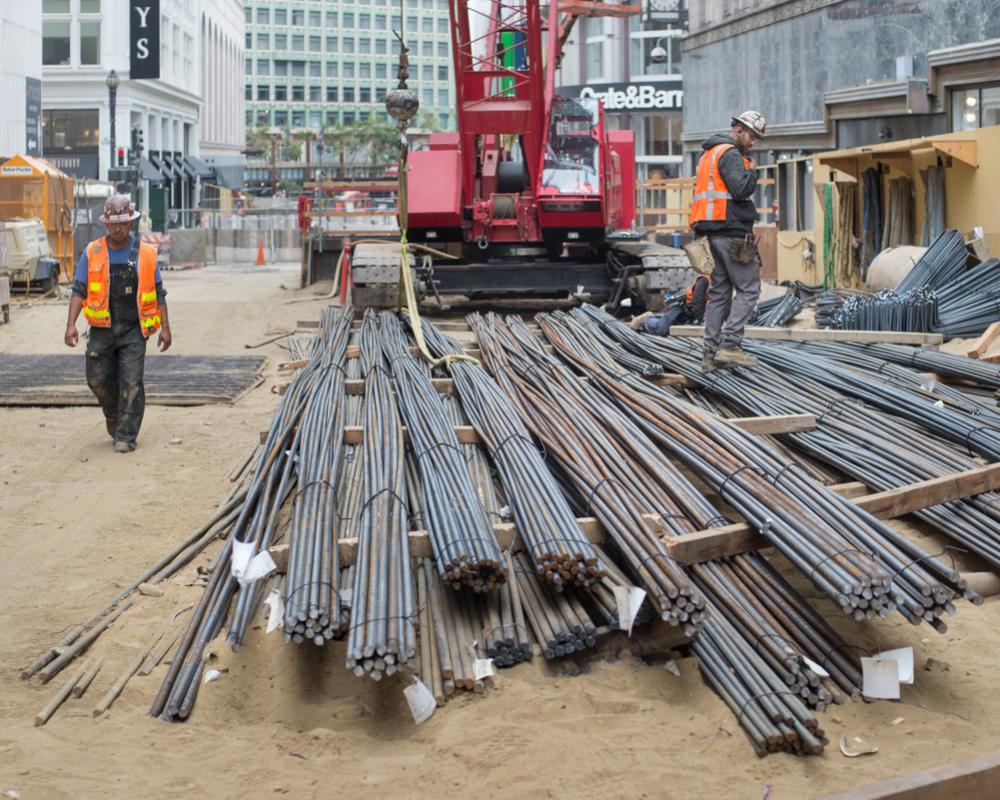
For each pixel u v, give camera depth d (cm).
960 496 593
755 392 816
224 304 2086
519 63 1695
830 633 495
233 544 569
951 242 1417
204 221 3994
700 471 606
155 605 589
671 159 5088
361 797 406
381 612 461
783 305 1490
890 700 471
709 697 469
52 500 781
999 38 1898
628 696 472
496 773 416
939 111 2077
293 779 419
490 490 623
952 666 511
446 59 14438
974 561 621
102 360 897
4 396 1088
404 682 479
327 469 621
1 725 466
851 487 647
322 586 484
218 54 9269
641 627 512
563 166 1638
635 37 4944
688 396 862
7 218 2467
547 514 539
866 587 460
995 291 1262
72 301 895
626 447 656
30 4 4650
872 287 1638
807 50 2600
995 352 1066
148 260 898
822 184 1981
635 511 543
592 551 505
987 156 1527
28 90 4653
